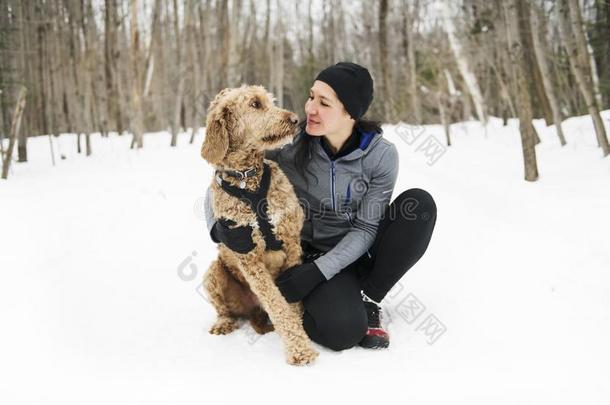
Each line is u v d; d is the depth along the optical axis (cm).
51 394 203
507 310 263
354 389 201
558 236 361
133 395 201
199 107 1170
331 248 277
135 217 509
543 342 229
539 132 934
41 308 292
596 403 182
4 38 865
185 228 467
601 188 480
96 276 345
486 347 229
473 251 355
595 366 206
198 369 222
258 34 2000
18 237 440
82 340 253
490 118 1380
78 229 466
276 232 242
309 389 202
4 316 281
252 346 246
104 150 1093
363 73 240
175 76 1356
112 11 1291
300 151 257
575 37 629
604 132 619
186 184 668
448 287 301
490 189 541
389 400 191
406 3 1223
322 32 1825
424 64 1398
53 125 1445
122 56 1491
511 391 193
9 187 684
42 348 244
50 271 354
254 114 244
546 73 781
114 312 288
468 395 192
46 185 699
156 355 237
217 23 1336
